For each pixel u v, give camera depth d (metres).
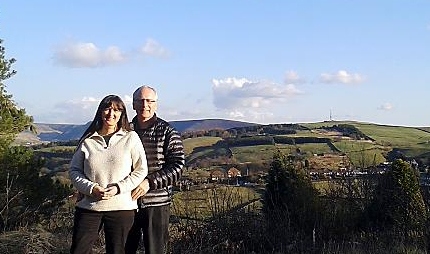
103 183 4.50
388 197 10.39
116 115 4.67
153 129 5.03
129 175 4.59
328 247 9.05
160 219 4.93
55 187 11.33
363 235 10.03
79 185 4.50
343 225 10.22
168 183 4.85
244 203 9.79
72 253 4.54
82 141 4.69
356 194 10.88
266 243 9.30
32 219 10.98
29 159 11.79
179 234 8.98
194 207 9.54
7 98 12.98
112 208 4.50
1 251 7.51
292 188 10.45
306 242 9.30
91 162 4.55
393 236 9.62
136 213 4.93
